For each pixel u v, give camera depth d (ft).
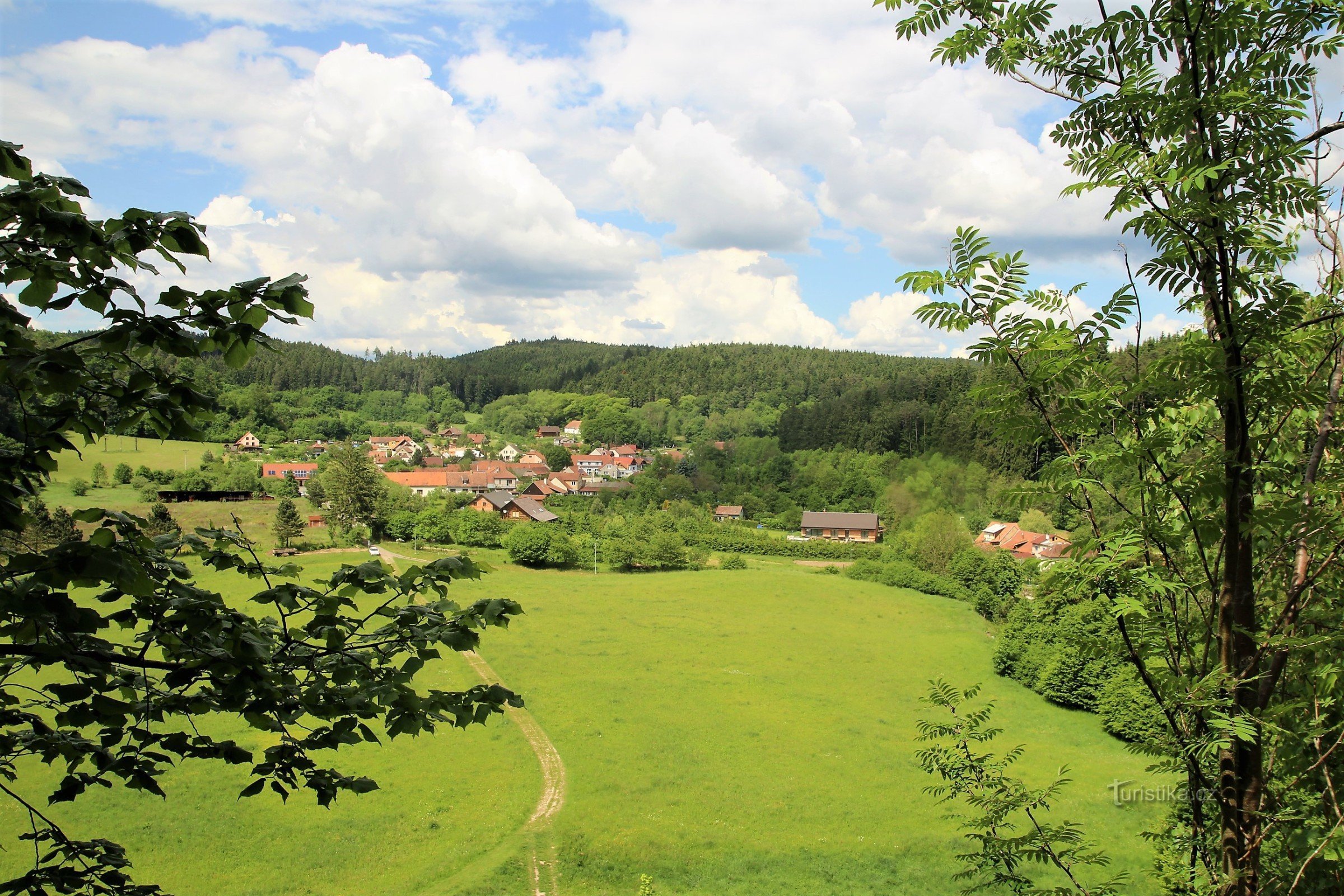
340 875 66.49
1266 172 13.64
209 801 76.89
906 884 67.67
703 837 74.49
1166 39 14.21
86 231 11.06
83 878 12.70
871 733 105.81
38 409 11.99
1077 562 16.25
